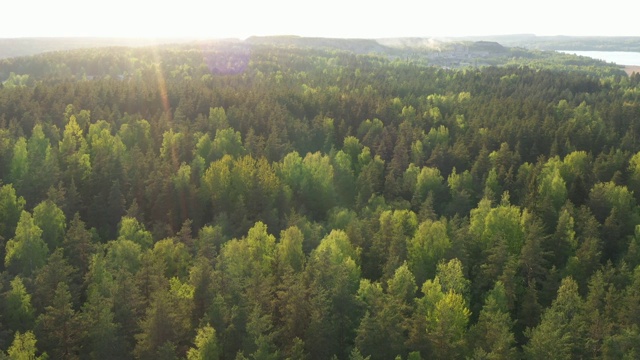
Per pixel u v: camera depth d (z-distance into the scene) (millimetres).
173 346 45375
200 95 161750
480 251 73188
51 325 48688
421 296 63344
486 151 116375
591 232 75250
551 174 96375
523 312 58375
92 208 87812
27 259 66812
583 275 65625
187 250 71625
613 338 45531
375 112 155750
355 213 89188
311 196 103125
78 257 68188
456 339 51312
